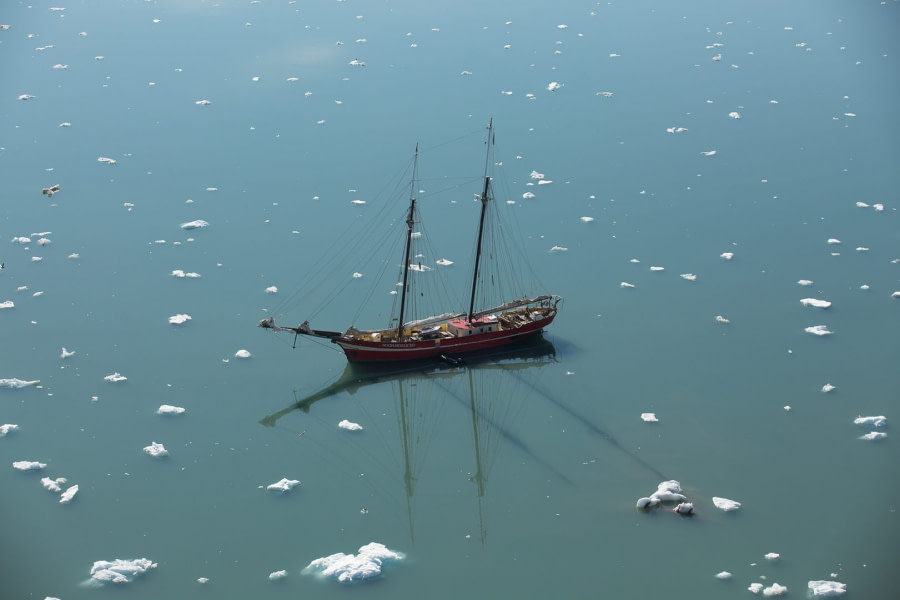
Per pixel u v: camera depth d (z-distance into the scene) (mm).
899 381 34562
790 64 65438
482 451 31188
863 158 52875
